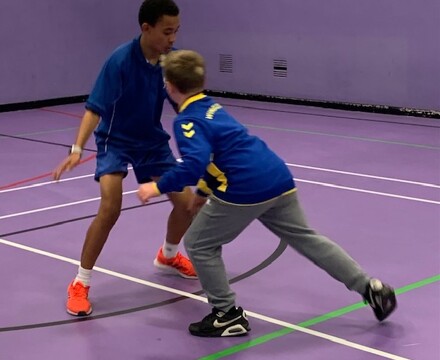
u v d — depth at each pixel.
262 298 4.03
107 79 3.82
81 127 3.81
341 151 7.80
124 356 3.38
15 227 5.38
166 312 3.90
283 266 4.50
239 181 3.37
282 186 3.47
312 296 4.04
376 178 6.62
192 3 12.00
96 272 4.48
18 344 3.53
